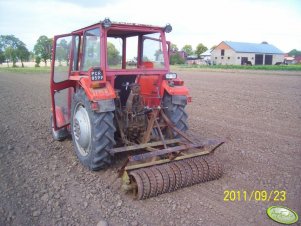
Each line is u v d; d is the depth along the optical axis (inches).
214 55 2490.2
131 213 146.8
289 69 1407.5
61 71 219.1
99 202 155.8
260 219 142.6
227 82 732.7
